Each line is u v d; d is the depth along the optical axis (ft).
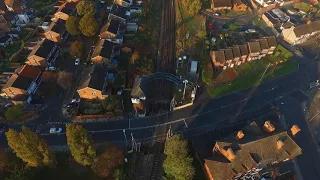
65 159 248.93
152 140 272.31
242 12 458.50
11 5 421.18
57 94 311.47
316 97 324.60
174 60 361.92
